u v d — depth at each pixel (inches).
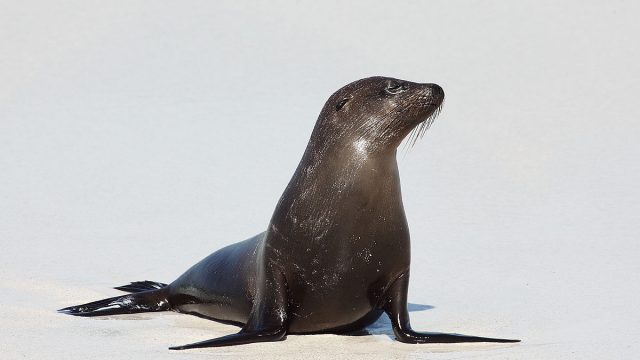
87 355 1264.8
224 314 1531.7
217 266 1546.5
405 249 1371.8
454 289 1796.3
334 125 1368.1
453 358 1248.8
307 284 1349.7
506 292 1758.1
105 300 1608.0
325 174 1350.9
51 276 1862.7
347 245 1333.7
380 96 1352.1
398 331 1359.5
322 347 1312.7
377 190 1337.4
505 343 1353.3
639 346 1331.2
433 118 1435.8
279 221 1365.7
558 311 1595.7
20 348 1300.4
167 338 1385.3
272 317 1352.1
